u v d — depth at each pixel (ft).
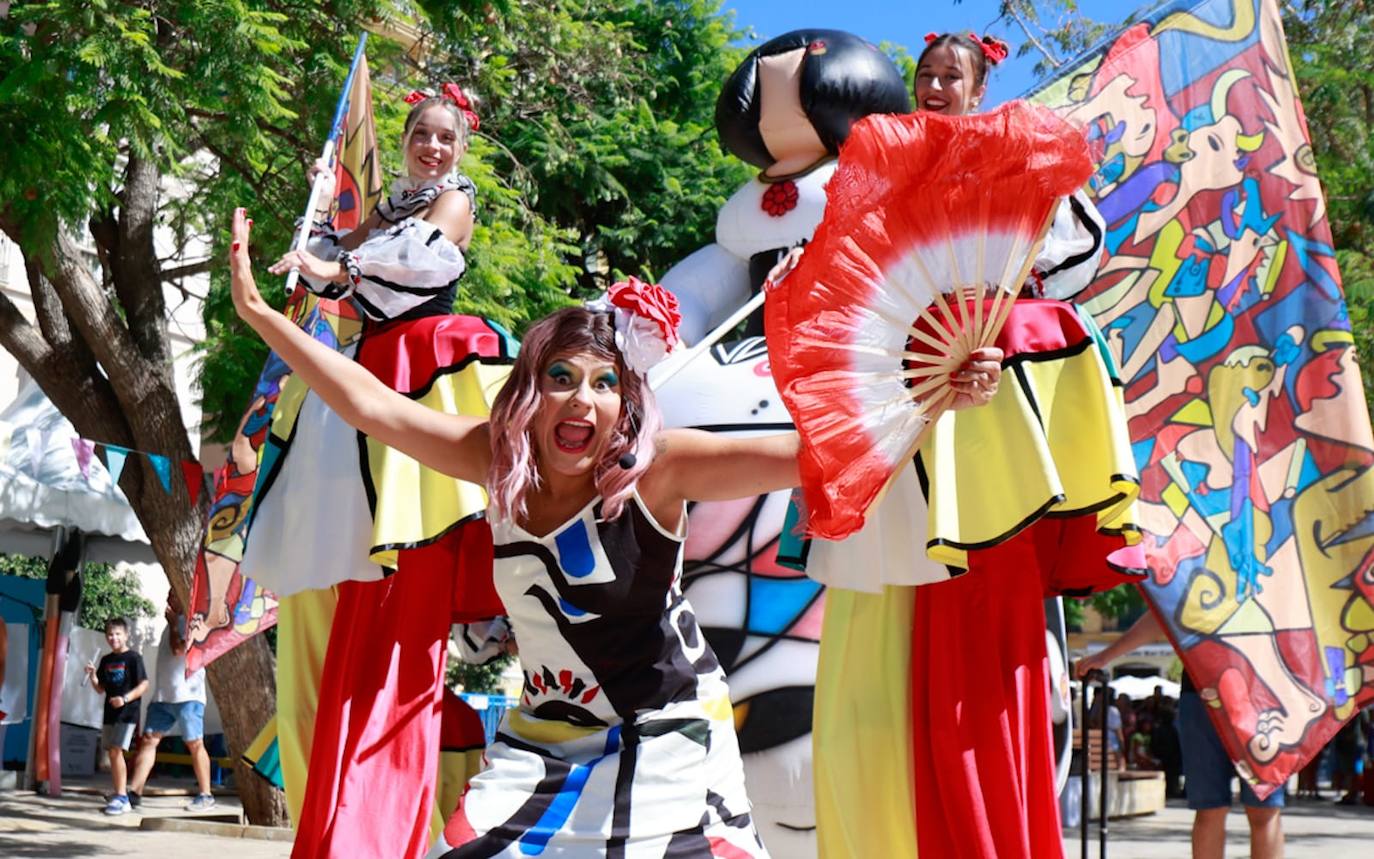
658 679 10.51
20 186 27.89
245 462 18.85
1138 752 73.67
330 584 15.49
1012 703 14.01
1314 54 51.08
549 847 10.08
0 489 42.86
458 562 16.62
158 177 38.22
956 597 14.16
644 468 10.31
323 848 14.65
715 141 58.44
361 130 17.78
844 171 9.98
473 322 16.10
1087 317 15.02
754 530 17.62
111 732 40.22
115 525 46.09
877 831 14.28
